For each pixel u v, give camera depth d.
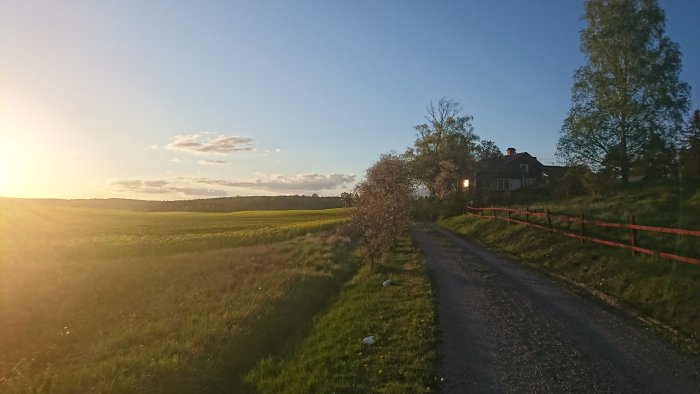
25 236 39.72
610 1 36.31
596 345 8.84
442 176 61.25
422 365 8.04
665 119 35.53
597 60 37.00
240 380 8.62
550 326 10.14
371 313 11.81
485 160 67.19
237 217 67.38
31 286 17.17
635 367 7.73
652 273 12.67
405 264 19.86
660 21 35.34
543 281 15.12
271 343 10.80
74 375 8.32
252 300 13.57
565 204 32.91
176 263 21.89
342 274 19.03
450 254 22.36
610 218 20.38
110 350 10.23
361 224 19.62
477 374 7.68
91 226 49.19
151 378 7.95
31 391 7.87
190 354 9.20
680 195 27.05
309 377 7.95
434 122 68.88
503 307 11.89
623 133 36.41
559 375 7.52
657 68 34.72
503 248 23.45
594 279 14.32
